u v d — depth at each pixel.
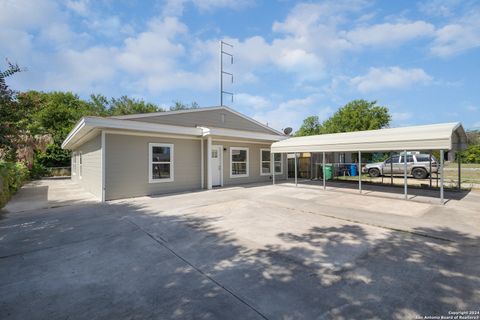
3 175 9.29
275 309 2.67
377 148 9.59
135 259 4.12
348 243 4.68
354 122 32.03
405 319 2.46
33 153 18.48
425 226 5.69
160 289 3.14
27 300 2.94
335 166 19.86
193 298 2.92
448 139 7.65
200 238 5.14
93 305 2.81
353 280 3.27
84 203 9.29
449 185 12.97
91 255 4.33
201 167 13.05
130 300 2.90
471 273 3.41
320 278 3.34
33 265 3.94
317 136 13.91
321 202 8.84
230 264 3.85
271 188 12.90
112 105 41.34
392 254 4.12
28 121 7.91
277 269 3.64
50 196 11.20
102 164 9.80
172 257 4.18
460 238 4.85
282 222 6.27
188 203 8.97
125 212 7.68
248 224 6.12
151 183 11.15
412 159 17.12
